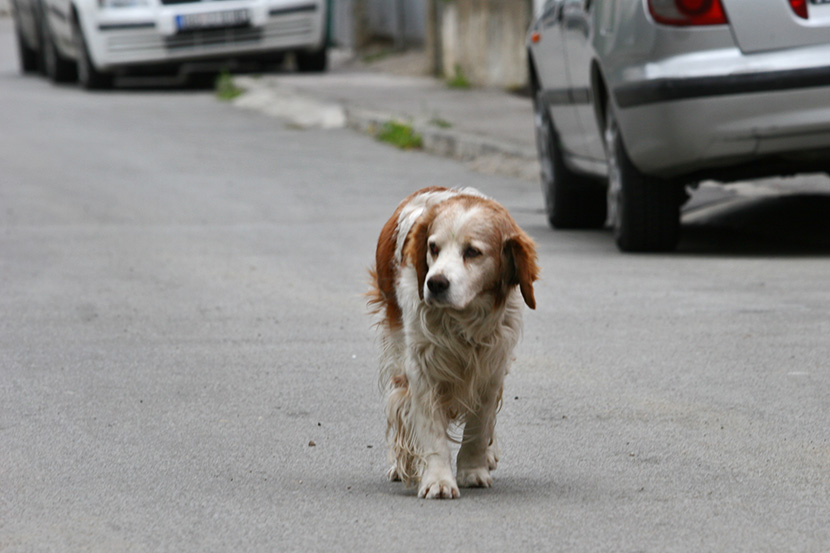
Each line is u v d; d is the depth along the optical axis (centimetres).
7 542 602
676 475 701
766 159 1303
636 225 1391
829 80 1227
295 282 1315
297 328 1110
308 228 1650
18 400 884
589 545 587
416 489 699
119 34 3344
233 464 738
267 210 1798
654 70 1275
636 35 1295
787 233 1525
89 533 615
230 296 1249
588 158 1522
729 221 1617
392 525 624
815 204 1634
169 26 3328
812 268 1298
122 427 816
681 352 990
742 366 942
